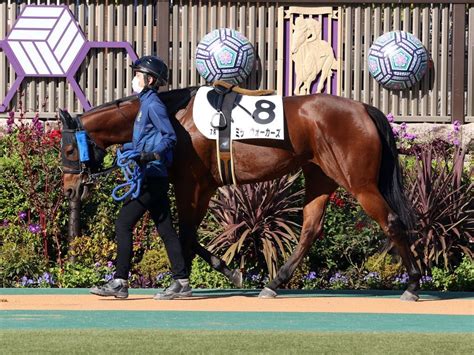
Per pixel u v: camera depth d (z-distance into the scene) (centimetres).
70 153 1264
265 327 1026
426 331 1002
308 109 1256
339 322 1068
